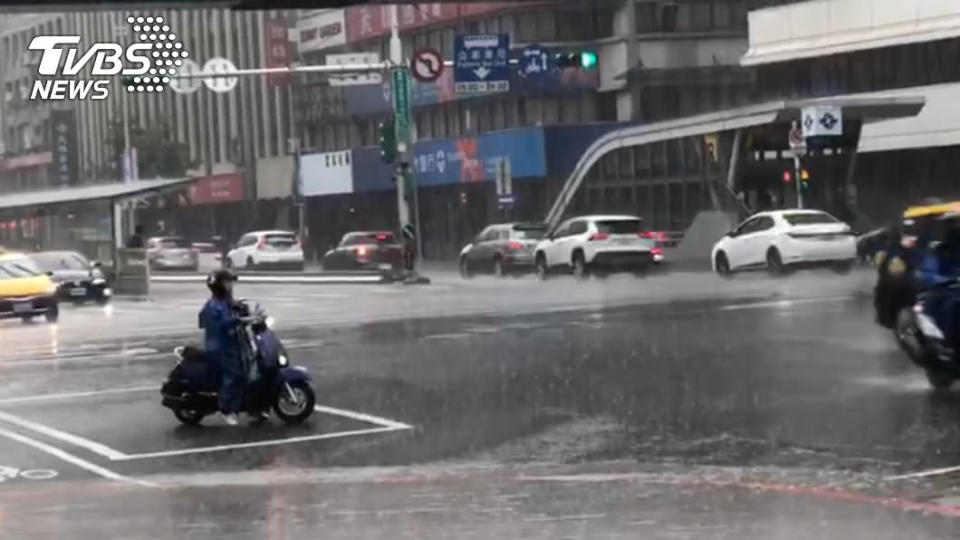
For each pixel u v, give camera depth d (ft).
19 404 69.46
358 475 48.78
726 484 43.16
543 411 60.34
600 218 159.63
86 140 386.73
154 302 161.68
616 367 72.59
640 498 40.88
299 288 173.58
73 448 56.90
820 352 74.33
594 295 127.34
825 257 137.69
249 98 320.70
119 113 370.32
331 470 50.31
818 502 39.09
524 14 238.89
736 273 145.79
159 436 58.90
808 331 84.43
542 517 37.96
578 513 38.50
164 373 80.12
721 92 243.60
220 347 60.13
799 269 138.21
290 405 60.90
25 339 109.50
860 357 71.72
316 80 288.51
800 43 205.46
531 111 245.45
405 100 171.42
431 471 49.11
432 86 260.21
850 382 63.41
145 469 52.08
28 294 127.65
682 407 59.36
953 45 182.70
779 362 71.20
